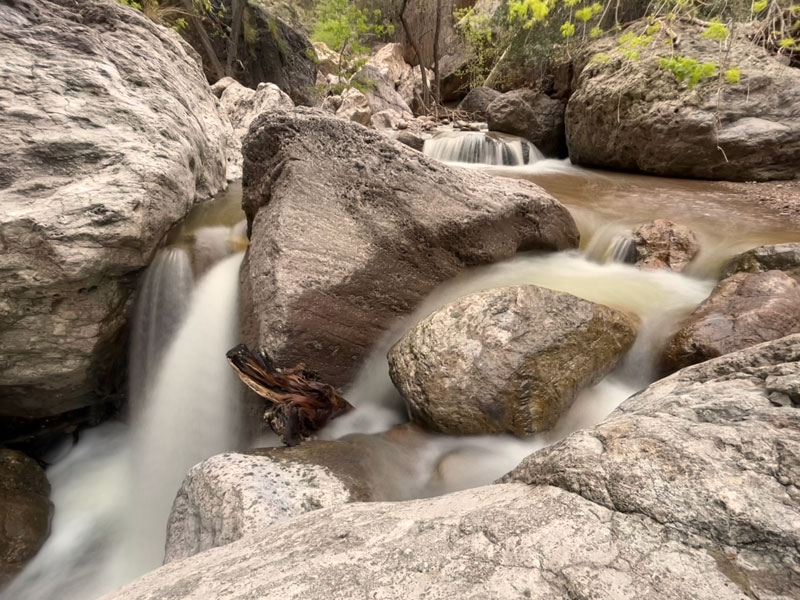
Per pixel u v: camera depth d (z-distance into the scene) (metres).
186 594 1.25
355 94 14.39
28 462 3.86
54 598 3.06
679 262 4.58
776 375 1.62
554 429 2.99
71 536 3.49
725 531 1.11
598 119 9.23
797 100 7.35
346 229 3.82
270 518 2.12
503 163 10.74
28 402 3.96
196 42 13.02
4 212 3.12
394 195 4.00
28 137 3.57
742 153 7.52
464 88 18.17
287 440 3.08
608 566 1.07
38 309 3.36
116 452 4.33
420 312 4.01
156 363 4.17
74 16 4.93
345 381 3.71
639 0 10.24
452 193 4.20
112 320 3.84
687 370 2.02
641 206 6.29
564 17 11.38
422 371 3.07
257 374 3.18
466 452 2.87
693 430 1.41
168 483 3.82
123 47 5.15
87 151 3.74
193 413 4.01
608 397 3.26
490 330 3.08
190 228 4.95
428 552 1.21
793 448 1.25
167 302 4.16
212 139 6.67
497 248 4.38
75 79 4.14
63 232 3.20
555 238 4.87
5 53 3.93
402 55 20.91
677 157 8.14
